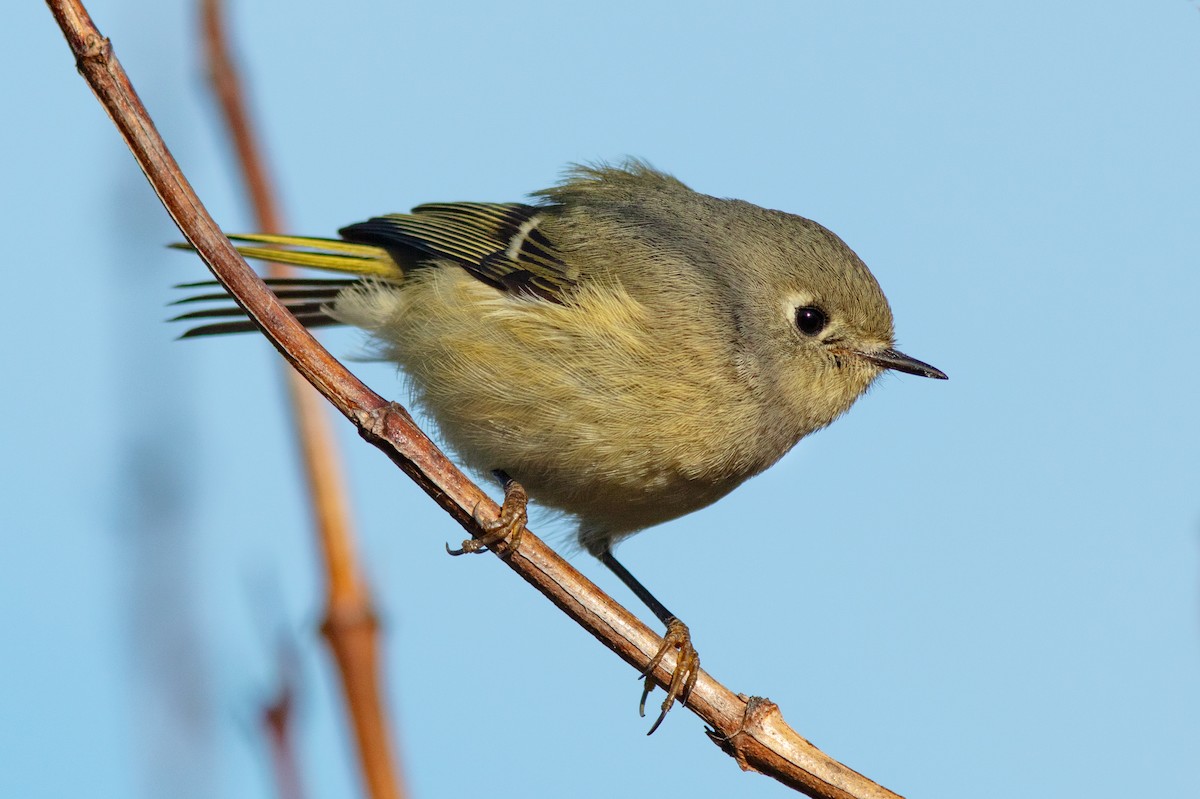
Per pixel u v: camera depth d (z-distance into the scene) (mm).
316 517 5625
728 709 6969
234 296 6273
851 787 6867
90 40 5844
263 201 6695
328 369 6570
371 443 6805
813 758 6914
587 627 7176
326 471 5738
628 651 7148
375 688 5414
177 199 6094
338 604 5469
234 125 6715
